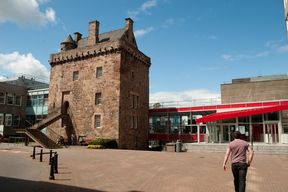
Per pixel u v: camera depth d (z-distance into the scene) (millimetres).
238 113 22906
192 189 8117
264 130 24797
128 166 12922
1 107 39906
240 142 6512
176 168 12336
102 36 35656
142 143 34000
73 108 32219
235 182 6355
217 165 13461
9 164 13109
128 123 30594
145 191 7855
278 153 19422
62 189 7949
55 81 34781
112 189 8062
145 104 35938
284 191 7977
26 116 44094
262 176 10406
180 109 34219
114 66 29938
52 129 33250
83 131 30672
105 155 18062
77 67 33031
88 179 9609
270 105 27859
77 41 37719
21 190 7742
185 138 32688
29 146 24953
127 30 33281
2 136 28656
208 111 33750
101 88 30359
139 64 34906
